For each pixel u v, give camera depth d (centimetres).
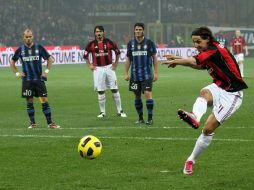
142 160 3034
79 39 17875
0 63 13200
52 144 3519
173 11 19138
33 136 3850
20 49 4338
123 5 19275
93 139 2709
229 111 2661
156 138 3694
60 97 6750
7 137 3819
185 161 2997
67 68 13125
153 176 2684
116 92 5062
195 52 16462
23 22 17238
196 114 2572
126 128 4191
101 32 5162
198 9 19625
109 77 5066
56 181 2611
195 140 3600
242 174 2705
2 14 16925
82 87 8100
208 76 10281
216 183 2548
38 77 4325
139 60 4450
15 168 2883
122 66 14025
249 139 3616
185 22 19250
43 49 4359
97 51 5078
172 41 18275
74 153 3231
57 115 5138
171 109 5394
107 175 2714
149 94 4425
